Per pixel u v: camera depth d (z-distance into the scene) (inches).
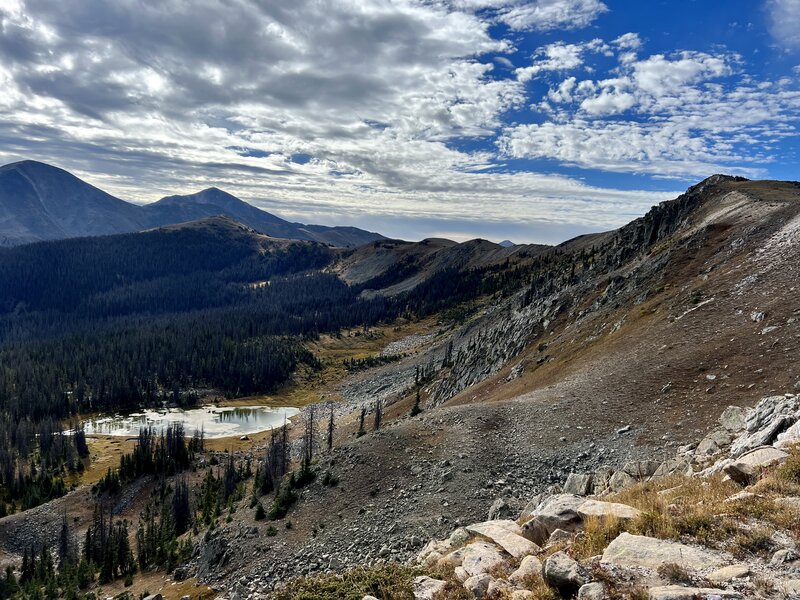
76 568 3107.8
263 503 2207.2
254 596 1557.6
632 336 2452.0
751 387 1472.7
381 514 1718.8
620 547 480.7
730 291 2269.9
